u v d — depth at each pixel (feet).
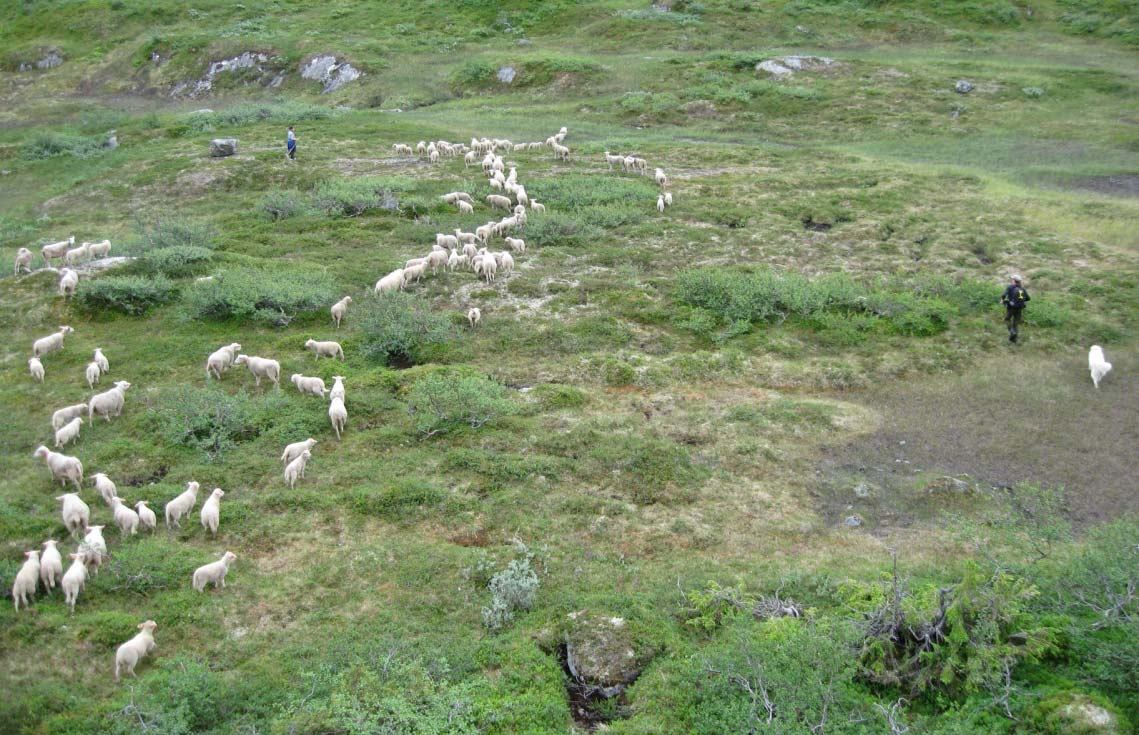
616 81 183.83
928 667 41.88
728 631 45.06
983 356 79.41
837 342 81.66
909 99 164.14
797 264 98.73
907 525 56.54
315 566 50.70
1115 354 78.84
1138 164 128.57
